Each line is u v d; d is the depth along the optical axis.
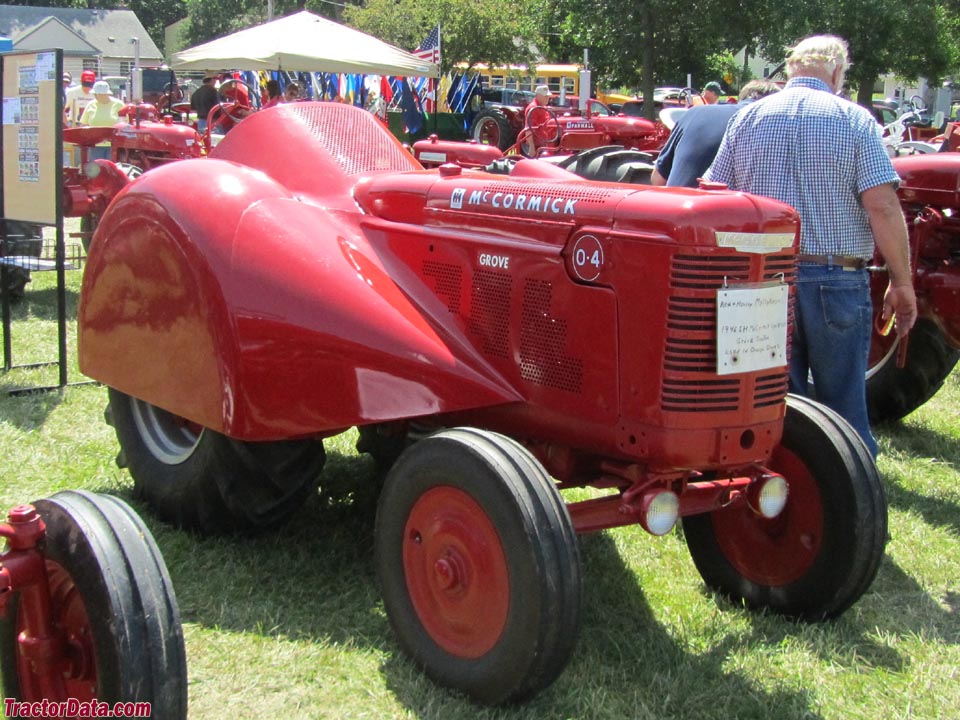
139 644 2.18
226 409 3.26
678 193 2.86
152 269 3.58
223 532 3.74
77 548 2.26
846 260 3.84
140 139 10.43
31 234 7.53
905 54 28.89
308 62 14.63
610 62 30.58
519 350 3.12
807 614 3.37
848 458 3.22
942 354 5.44
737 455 2.87
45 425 4.95
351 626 3.21
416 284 3.39
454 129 18.53
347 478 4.40
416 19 24.22
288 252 3.31
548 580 2.54
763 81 5.32
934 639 3.37
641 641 3.18
